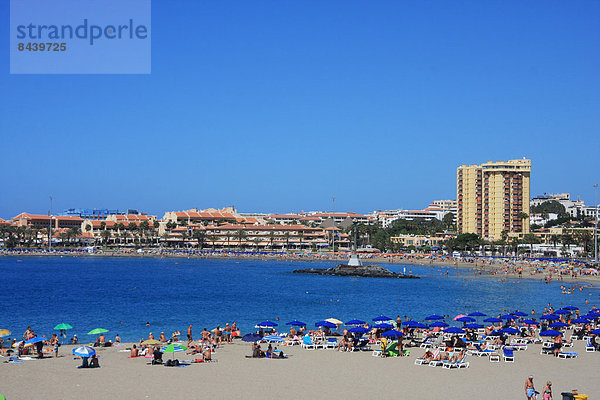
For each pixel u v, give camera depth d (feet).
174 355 181.68
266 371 161.79
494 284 501.97
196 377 153.58
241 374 157.69
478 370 164.76
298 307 331.77
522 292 431.43
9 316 286.87
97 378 150.92
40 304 337.72
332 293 416.46
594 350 194.90
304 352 191.72
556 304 356.59
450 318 294.66
